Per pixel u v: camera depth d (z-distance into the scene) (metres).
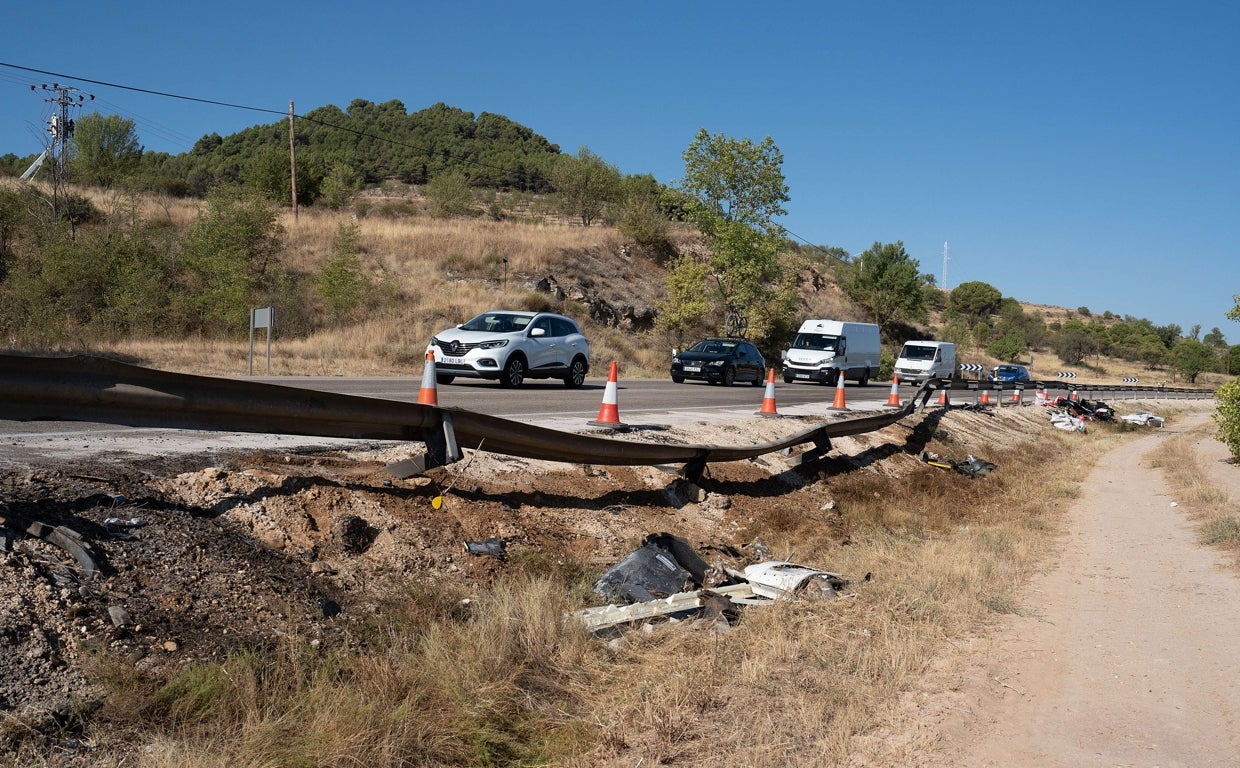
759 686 4.64
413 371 23.75
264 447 7.16
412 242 40.75
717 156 45.06
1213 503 13.38
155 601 4.16
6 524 4.24
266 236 31.33
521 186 125.69
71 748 3.23
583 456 7.89
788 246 50.41
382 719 3.79
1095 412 35.03
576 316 39.00
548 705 4.38
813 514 10.09
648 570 6.38
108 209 34.69
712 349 28.88
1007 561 8.70
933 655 5.48
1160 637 6.23
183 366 19.16
